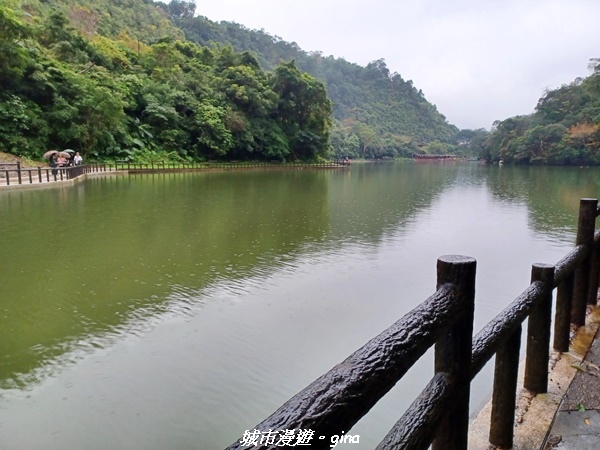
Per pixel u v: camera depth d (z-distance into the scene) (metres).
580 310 2.72
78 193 14.76
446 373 1.06
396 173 36.56
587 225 2.62
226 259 6.97
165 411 3.01
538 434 1.70
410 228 10.07
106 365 3.61
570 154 43.81
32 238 8.05
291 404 0.62
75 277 5.87
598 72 45.94
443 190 20.23
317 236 8.97
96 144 25.34
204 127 32.19
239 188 18.62
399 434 0.88
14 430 2.79
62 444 2.68
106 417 2.94
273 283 5.80
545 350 1.96
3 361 3.66
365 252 7.67
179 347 3.93
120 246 7.64
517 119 56.84
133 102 29.36
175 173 26.94
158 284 5.66
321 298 5.25
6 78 21.38
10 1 26.69
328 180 25.75
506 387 1.57
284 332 4.28
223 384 3.36
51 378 3.40
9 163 18.50
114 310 4.79
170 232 8.95
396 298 5.30
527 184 23.94
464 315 1.03
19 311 4.71
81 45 29.72
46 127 22.23
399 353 0.78
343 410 0.63
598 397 1.95
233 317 4.63
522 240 8.84
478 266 6.84
